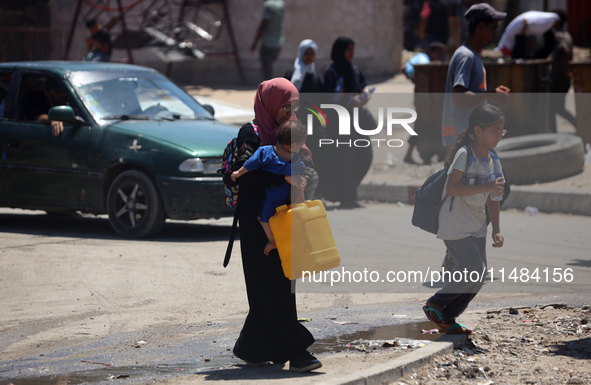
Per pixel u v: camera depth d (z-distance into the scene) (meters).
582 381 10.62
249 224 11.25
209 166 21.81
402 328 13.84
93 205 22.84
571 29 66.19
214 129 23.48
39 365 11.97
